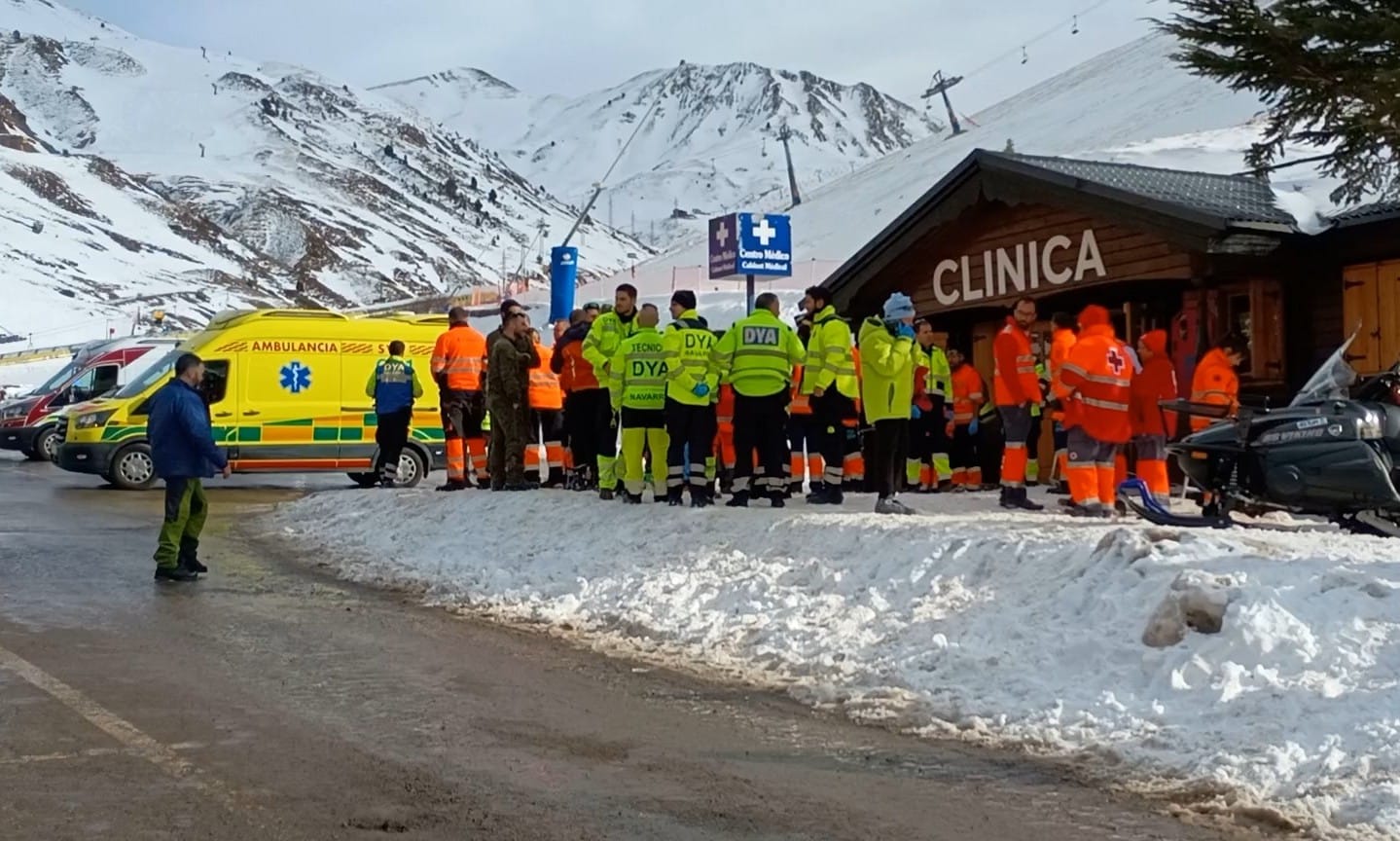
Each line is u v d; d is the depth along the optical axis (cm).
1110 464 1190
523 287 8700
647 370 1320
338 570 1265
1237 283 1591
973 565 927
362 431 2120
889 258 1911
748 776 623
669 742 681
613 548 1170
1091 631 795
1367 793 571
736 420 1277
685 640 927
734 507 1249
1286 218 1523
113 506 1758
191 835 527
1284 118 1266
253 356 2075
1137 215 1554
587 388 1502
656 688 800
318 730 686
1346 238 1527
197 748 648
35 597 1061
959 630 848
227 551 1371
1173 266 1581
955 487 1630
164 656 853
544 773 621
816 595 965
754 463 1401
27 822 540
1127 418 1180
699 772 628
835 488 1346
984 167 1753
